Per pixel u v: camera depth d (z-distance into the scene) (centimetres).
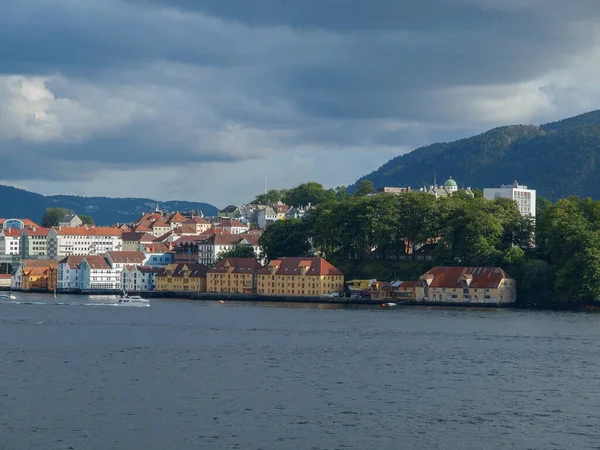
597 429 16875
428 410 18200
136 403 18700
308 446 15725
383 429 16775
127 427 16838
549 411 18150
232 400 19000
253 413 17900
